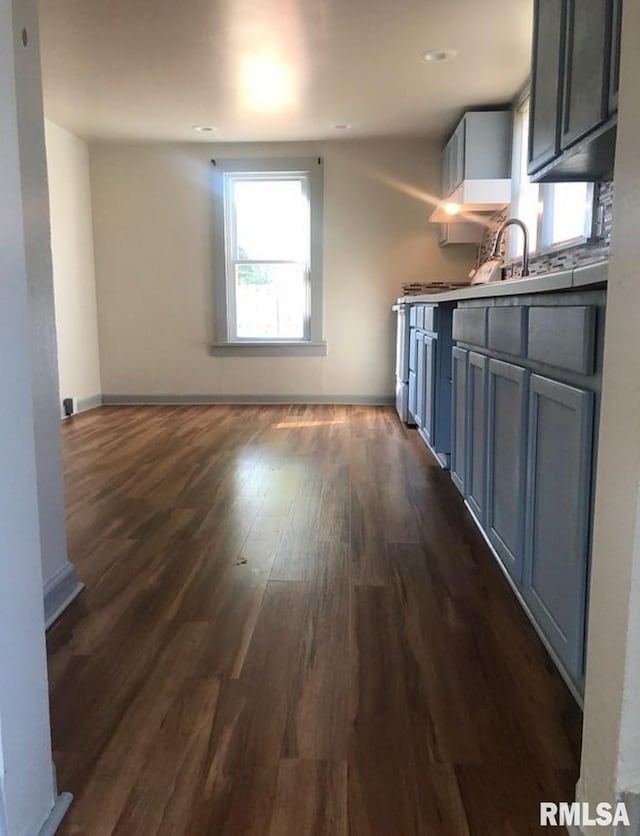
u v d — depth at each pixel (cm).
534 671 153
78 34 340
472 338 244
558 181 253
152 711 138
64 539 192
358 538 243
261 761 123
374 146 557
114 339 592
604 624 100
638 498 90
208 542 240
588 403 124
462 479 270
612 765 97
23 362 101
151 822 108
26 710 101
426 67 386
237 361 595
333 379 594
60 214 516
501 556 200
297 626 176
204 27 332
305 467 354
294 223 581
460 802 113
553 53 220
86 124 506
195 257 579
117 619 180
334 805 112
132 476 336
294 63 380
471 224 528
